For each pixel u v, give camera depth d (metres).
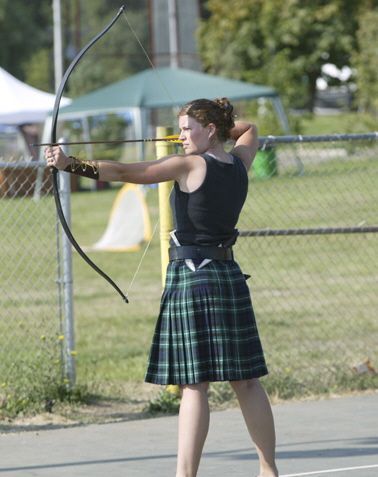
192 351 12.88
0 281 35.06
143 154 71.00
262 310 29.81
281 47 95.50
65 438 17.22
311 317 28.64
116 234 47.22
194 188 12.91
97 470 15.19
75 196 74.00
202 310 12.90
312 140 20.03
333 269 37.16
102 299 33.28
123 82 72.94
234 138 14.52
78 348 25.61
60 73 88.50
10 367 20.48
